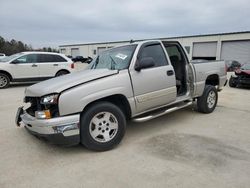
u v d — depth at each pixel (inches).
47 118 137.9
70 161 141.6
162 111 190.9
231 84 487.8
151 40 188.9
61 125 137.4
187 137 177.6
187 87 213.6
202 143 165.9
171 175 124.5
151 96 176.1
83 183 118.4
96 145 150.6
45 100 138.4
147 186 115.0
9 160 143.3
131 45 184.9
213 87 244.5
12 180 121.5
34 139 175.0
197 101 240.8
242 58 1362.0
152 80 175.8
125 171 129.2
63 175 126.0
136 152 152.6
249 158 143.1
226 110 263.7
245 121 220.2
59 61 490.6
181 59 213.6
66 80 153.4
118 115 156.7
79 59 1657.2
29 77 458.9
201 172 127.0
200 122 215.8
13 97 346.6
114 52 193.6
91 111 147.2
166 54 192.9
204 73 228.5
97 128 151.9
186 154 148.7
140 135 183.2
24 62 454.6
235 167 132.2
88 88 145.8
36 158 145.7
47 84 153.8
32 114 153.3
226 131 191.3
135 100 167.0
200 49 1528.1
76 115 141.7
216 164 135.6
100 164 137.5
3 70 434.0
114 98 164.6
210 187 113.7
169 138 175.9
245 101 323.3
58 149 157.9
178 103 212.5
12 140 173.6
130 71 165.6
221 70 253.8
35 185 117.0
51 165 136.9
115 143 156.9
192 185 115.3
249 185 115.2
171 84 189.5
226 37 1398.9
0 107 280.7
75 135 141.9
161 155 147.8
